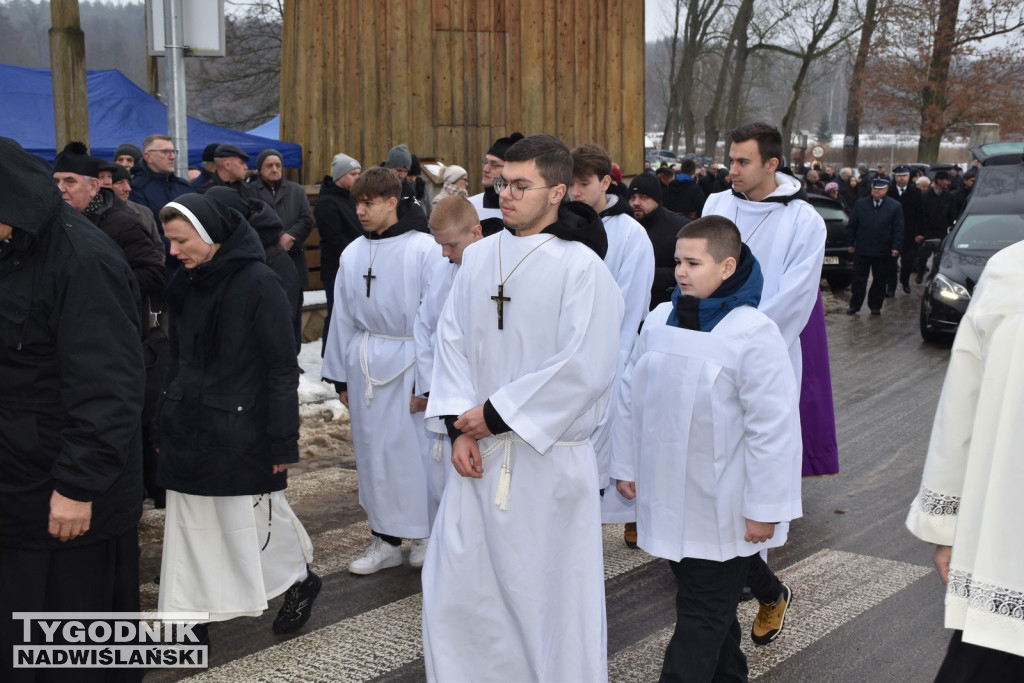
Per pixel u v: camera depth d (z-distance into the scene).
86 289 2.84
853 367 10.45
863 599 4.62
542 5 12.38
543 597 3.20
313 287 10.89
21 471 2.92
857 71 36.06
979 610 2.38
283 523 4.09
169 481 3.80
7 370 2.89
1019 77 34.19
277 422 3.76
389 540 5.02
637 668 3.97
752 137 4.88
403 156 8.64
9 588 2.96
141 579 4.81
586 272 3.12
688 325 3.37
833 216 15.72
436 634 3.26
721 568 3.31
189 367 3.82
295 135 11.55
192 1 6.49
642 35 12.99
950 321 11.34
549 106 12.58
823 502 6.12
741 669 3.47
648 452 3.43
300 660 4.01
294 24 11.31
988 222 12.09
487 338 3.23
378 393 4.86
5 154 2.77
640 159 13.26
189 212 3.64
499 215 5.62
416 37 11.82
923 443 7.46
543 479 3.16
